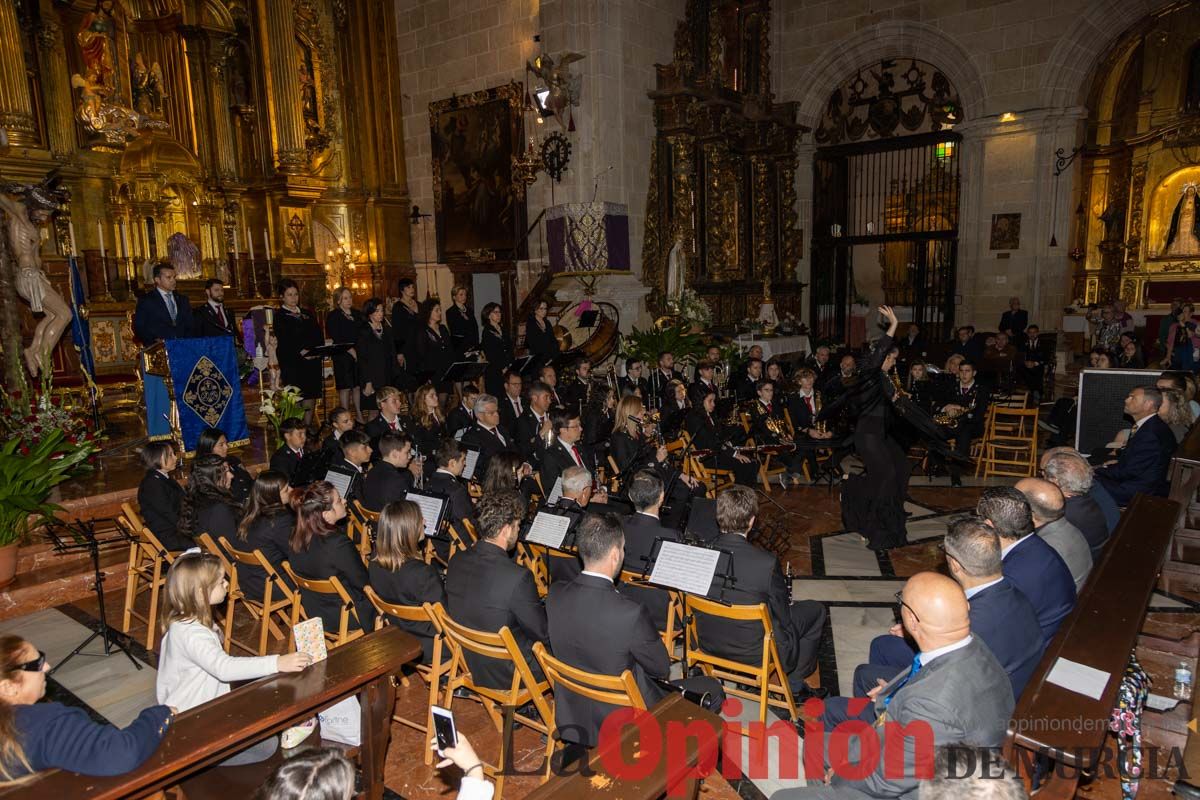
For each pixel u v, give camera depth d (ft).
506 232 55.01
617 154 49.19
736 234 59.16
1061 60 53.16
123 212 47.73
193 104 51.67
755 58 61.36
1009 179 56.03
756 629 13.85
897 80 71.51
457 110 56.44
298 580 15.64
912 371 34.65
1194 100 64.49
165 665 11.59
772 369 41.01
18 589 21.06
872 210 73.41
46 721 8.79
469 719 15.20
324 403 34.88
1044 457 16.90
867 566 22.61
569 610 11.78
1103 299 70.33
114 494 25.04
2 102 36.73
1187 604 19.07
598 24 47.16
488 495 13.97
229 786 10.73
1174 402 23.79
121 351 45.06
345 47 57.77
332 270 58.18
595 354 44.21
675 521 20.89
